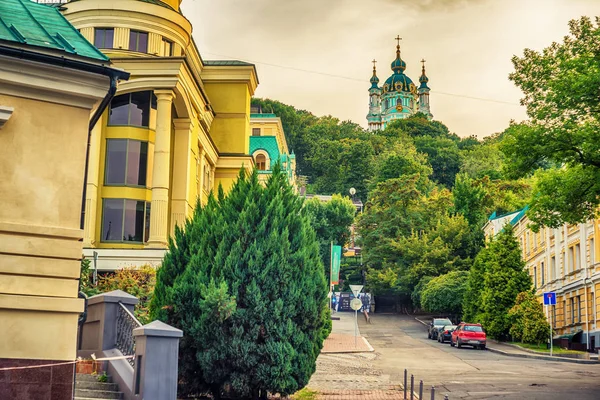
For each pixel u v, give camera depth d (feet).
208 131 151.02
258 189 60.75
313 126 527.40
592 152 76.64
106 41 127.85
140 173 122.93
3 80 36.40
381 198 270.87
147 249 112.06
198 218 61.16
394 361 106.63
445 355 121.19
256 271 55.98
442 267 237.04
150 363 43.47
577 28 79.10
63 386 35.73
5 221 35.70
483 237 244.83
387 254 257.14
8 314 35.40
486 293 161.68
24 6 44.96
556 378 82.58
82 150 37.93
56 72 37.32
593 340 135.33
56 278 36.40
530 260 188.34
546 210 83.41
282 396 57.72
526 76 80.48
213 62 159.94
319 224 263.29
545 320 143.95
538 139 78.54
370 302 266.77
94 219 118.32
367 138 531.50
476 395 67.46
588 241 140.05
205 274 56.39
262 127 300.81
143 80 117.60
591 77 73.15
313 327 58.70
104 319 52.11
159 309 56.85
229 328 54.95
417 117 598.75
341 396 66.54
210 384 57.06
